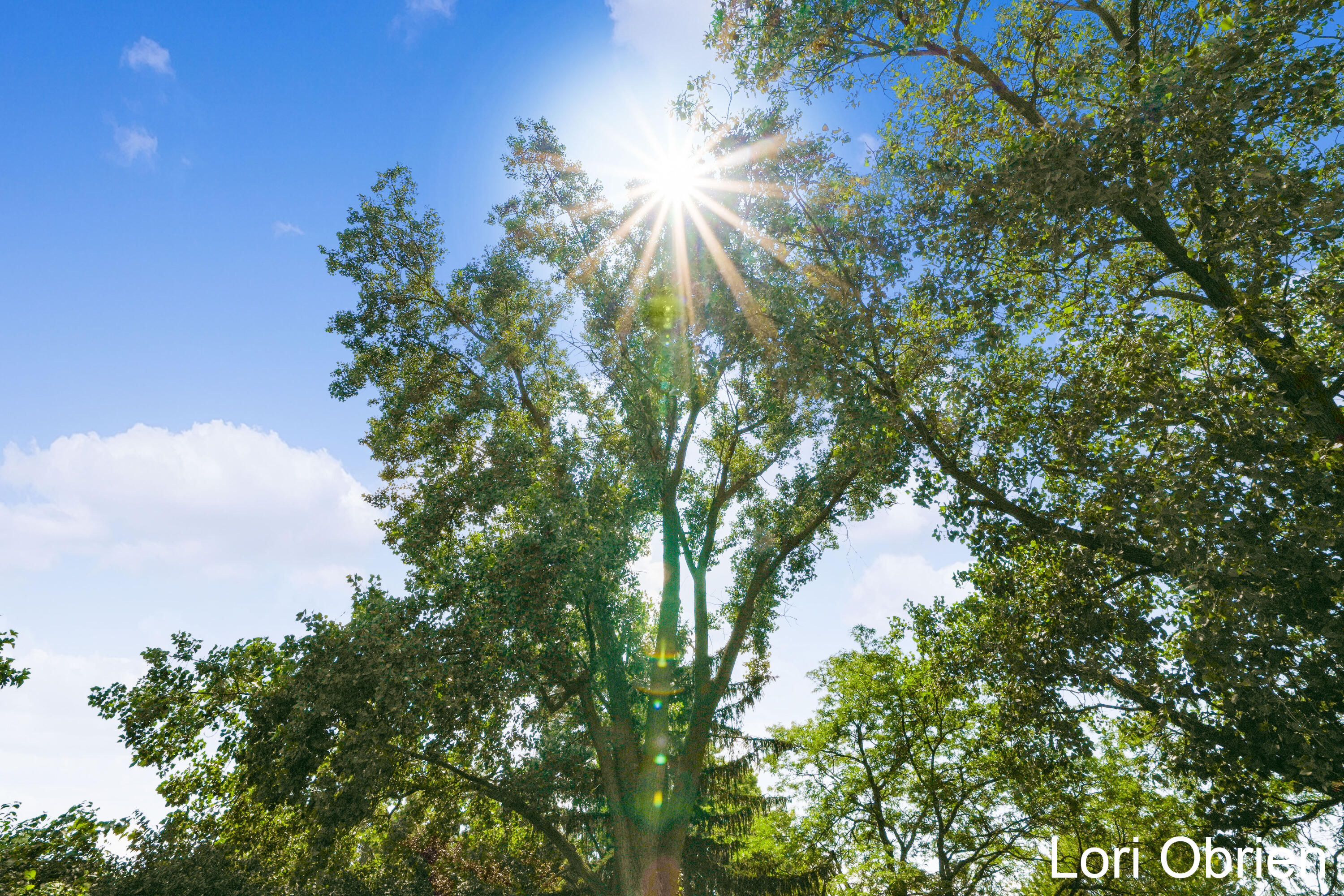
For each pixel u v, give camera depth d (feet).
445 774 54.49
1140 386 35.09
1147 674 36.42
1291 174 29.76
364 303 63.26
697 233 52.24
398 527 62.49
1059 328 44.21
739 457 67.62
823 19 43.16
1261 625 29.22
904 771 81.35
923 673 75.82
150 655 47.06
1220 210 31.40
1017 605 44.62
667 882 49.47
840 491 58.80
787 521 61.62
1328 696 29.45
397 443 66.33
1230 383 32.32
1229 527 29.12
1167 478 31.09
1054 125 35.68
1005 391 42.57
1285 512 29.30
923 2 40.70
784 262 47.52
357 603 49.65
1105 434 36.83
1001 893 76.02
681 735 62.64
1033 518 40.45
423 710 45.16
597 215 61.11
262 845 54.54
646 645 64.64
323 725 44.83
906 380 43.21
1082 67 37.50
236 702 47.19
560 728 57.47
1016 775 49.47
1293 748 31.07
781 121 49.85
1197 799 38.45
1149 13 36.96
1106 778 69.41
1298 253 34.17
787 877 59.41
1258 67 31.07
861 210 43.83
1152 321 40.60
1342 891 40.19
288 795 44.09
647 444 61.11
